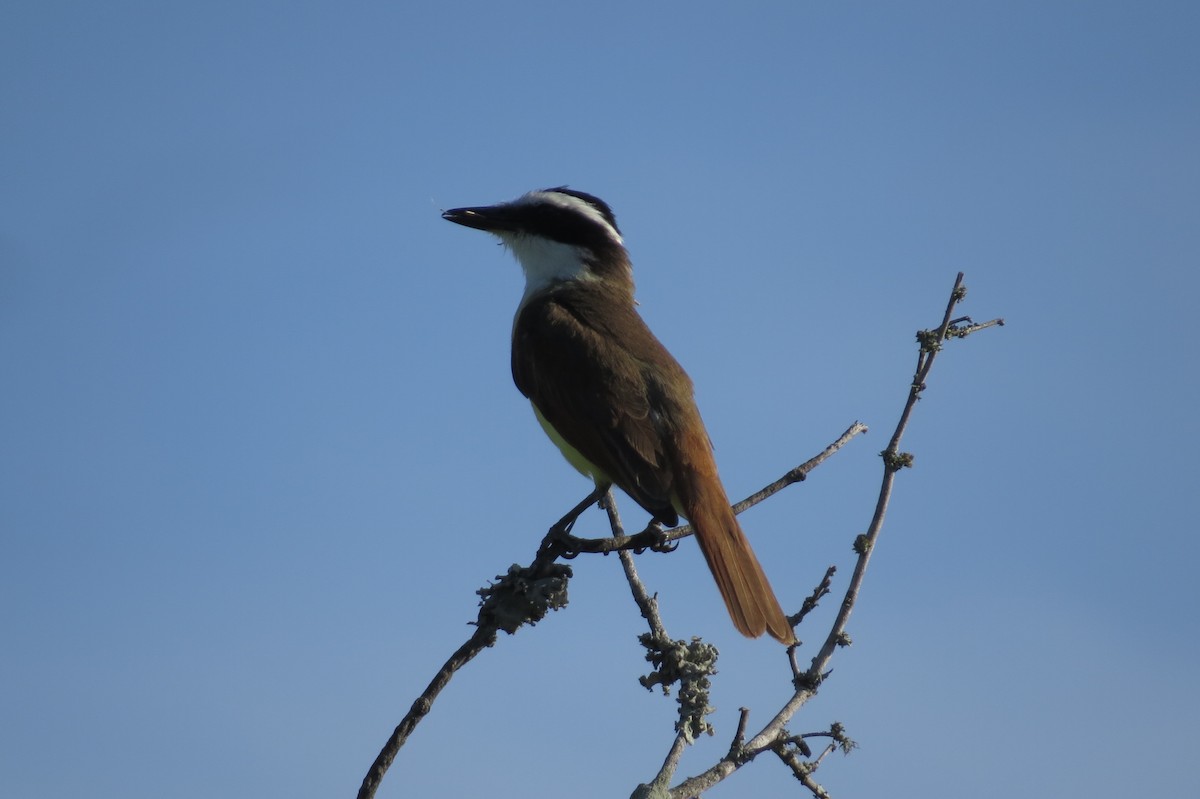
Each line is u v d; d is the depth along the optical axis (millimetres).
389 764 7465
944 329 10188
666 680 8891
